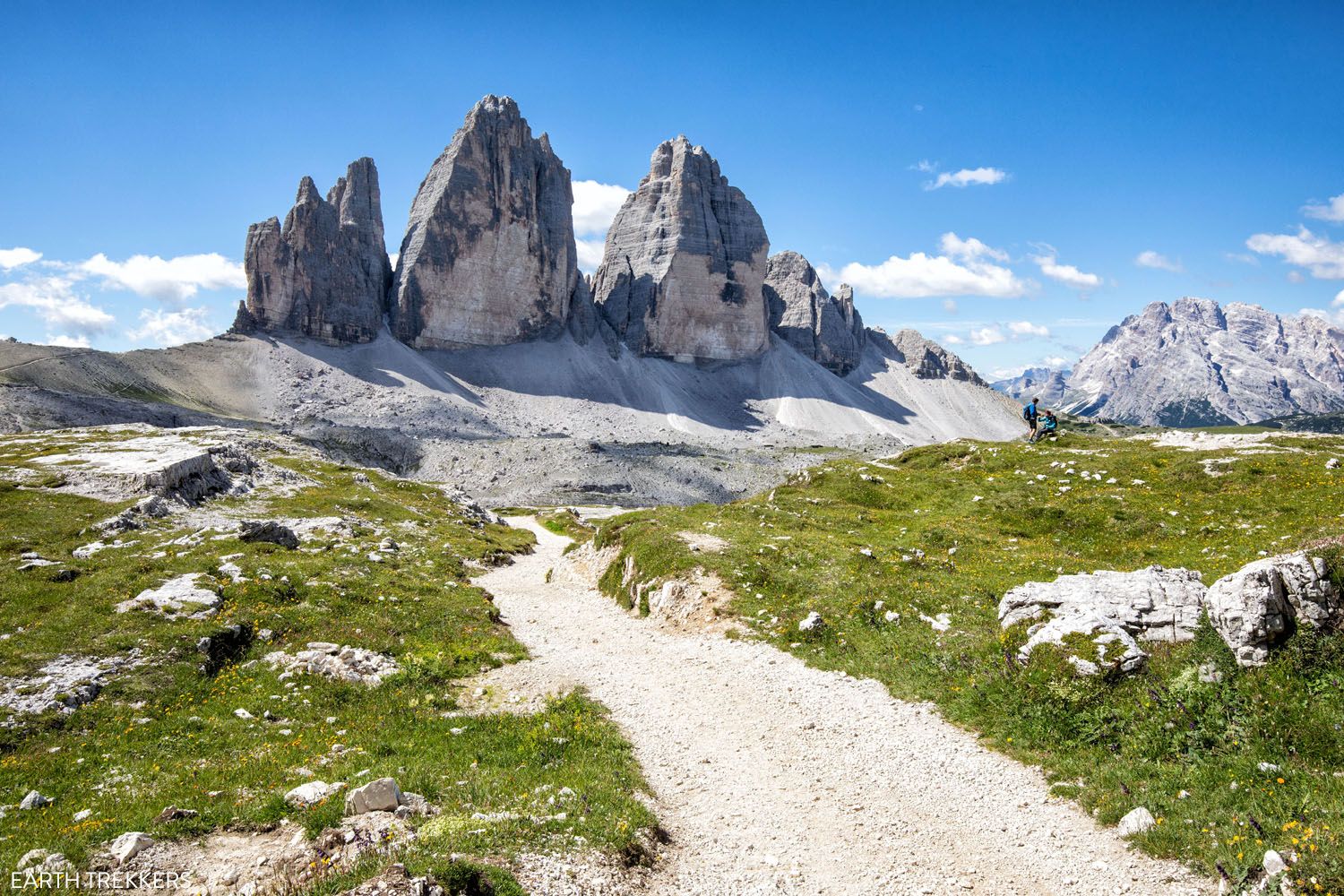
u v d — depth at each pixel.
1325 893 10.97
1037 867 13.80
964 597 29.02
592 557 47.19
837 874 13.82
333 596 32.75
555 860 12.62
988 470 51.38
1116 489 42.97
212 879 11.89
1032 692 19.72
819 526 43.00
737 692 23.48
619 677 25.70
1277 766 14.91
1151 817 14.41
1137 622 20.47
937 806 16.20
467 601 36.88
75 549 36.16
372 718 21.48
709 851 14.45
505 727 20.48
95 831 13.44
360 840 12.69
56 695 20.27
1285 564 18.03
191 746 18.69
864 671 23.95
